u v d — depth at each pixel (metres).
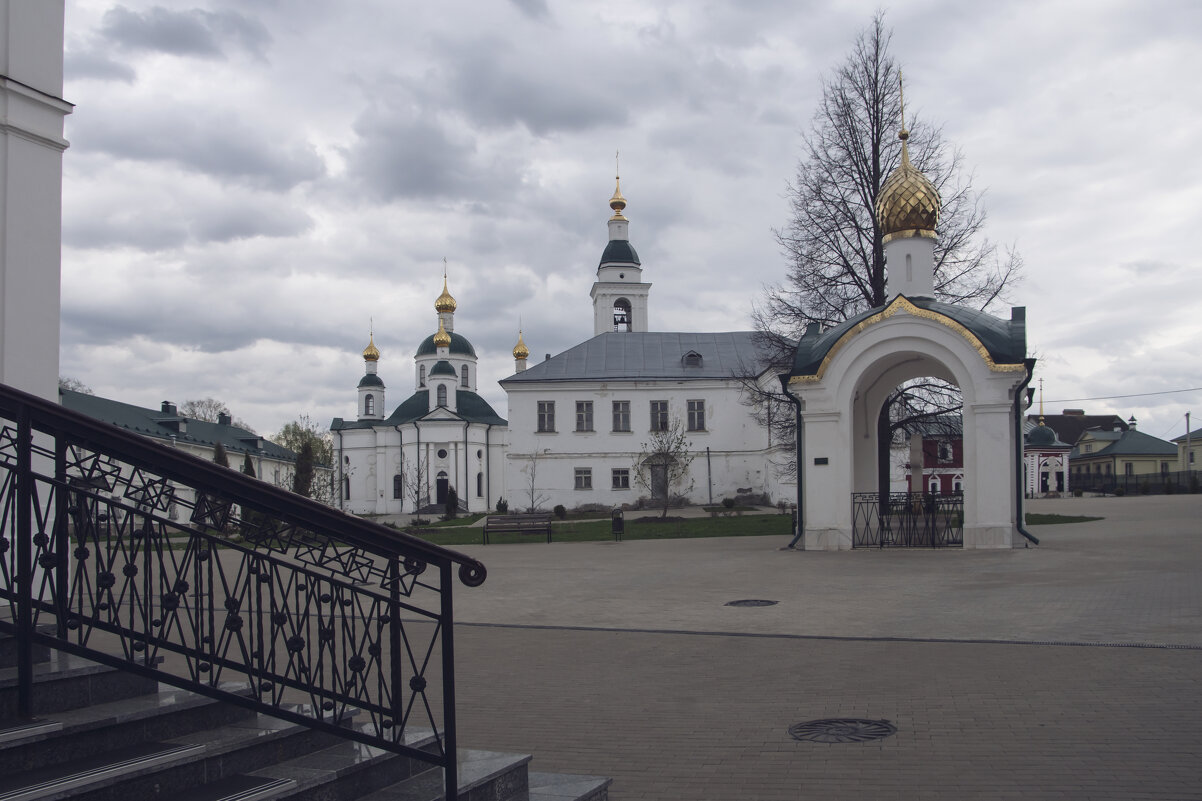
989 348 21.83
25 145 8.67
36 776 4.31
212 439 63.94
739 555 23.09
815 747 6.79
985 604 13.35
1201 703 7.55
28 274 8.62
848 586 16.09
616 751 6.91
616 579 18.77
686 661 10.24
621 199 70.25
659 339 59.12
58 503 4.96
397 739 5.14
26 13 8.73
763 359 34.25
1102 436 95.06
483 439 76.88
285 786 4.65
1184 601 12.87
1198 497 45.69
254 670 5.02
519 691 9.06
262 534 5.38
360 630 12.67
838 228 30.52
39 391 8.65
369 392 90.50
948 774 6.05
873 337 22.89
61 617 4.84
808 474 23.52
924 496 23.98
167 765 4.53
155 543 5.18
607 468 55.53
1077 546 21.64
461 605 15.52
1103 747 6.47
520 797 5.40
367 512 80.75
